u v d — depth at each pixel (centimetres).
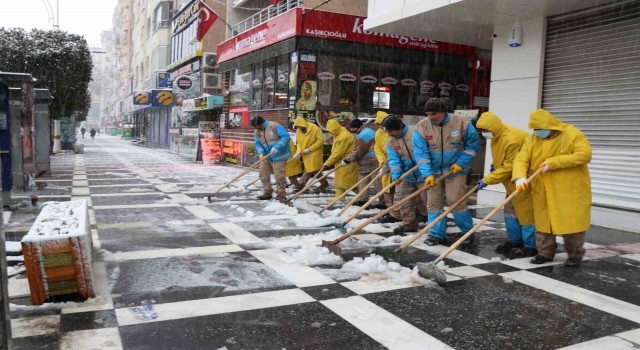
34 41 1856
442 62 1391
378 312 329
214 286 374
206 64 2084
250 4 1997
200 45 2172
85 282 332
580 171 436
